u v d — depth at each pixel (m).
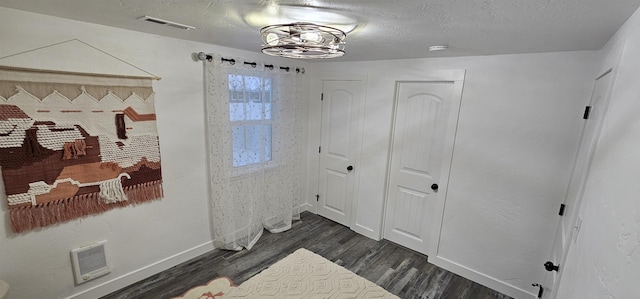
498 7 1.19
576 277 1.17
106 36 2.02
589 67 1.95
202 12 1.51
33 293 1.96
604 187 1.06
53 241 2.00
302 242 3.34
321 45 1.57
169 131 2.48
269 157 3.40
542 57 2.13
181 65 2.46
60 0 1.43
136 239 2.43
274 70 3.20
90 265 2.19
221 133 2.78
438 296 2.50
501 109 2.37
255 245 3.23
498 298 2.48
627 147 0.88
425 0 1.15
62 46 1.85
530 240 2.35
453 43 1.97
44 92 1.82
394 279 2.71
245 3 1.31
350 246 3.28
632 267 0.70
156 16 1.66
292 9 1.37
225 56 2.73
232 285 2.54
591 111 1.81
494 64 2.35
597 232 1.02
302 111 3.70
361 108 3.32
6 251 1.82
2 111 1.70
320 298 1.71
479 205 2.58
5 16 1.63
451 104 2.63
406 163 3.12
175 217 2.66
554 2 1.09
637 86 0.89
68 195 2.00
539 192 2.26
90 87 2.00
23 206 1.83
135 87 2.22
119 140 2.19
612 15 1.17
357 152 3.45
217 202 2.91
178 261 2.77
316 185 4.00
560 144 2.13
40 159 1.86
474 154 2.55
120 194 2.25
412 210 3.15
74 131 1.97
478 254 2.65
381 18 1.44
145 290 2.41
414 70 2.83
